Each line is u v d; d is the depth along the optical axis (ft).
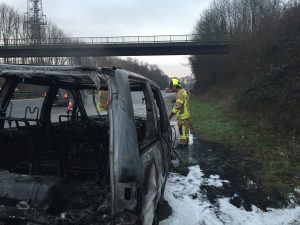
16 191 9.82
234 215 19.22
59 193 10.22
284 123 40.27
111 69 10.75
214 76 167.73
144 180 10.96
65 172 14.32
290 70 52.75
